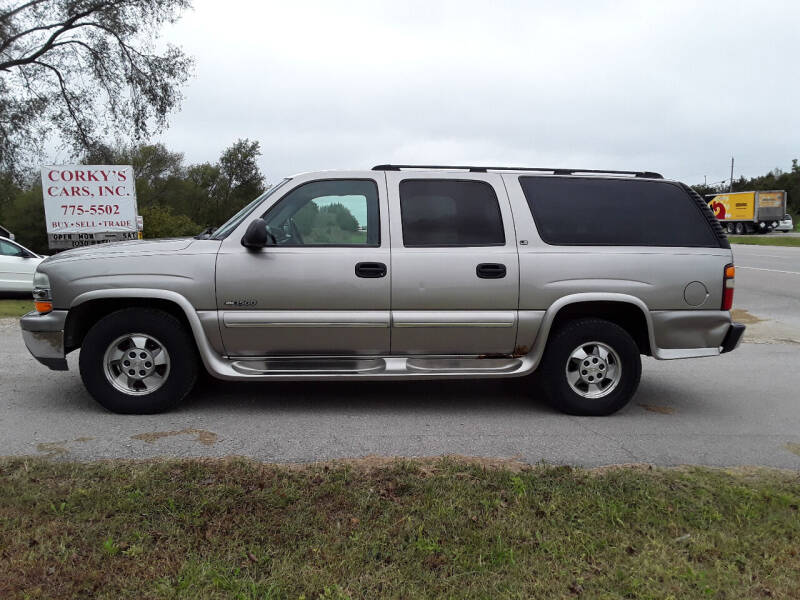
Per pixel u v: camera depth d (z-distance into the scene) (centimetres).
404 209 508
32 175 2416
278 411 520
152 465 369
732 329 531
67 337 492
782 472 396
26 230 4034
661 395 607
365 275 492
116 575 260
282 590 253
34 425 470
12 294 1405
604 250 514
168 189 6200
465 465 382
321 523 304
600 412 523
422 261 497
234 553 277
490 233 510
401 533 296
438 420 505
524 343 513
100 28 2233
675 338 523
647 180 539
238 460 382
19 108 2267
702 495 347
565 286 507
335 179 510
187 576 259
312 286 489
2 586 251
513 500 334
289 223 503
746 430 496
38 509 310
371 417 509
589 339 518
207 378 622
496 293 503
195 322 485
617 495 344
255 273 486
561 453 432
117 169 1376
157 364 498
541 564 276
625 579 267
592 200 527
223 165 7212
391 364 509
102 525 296
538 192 523
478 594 254
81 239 1373
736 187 9688
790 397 604
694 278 521
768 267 2130
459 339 507
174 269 486
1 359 712
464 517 314
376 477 360
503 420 509
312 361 504
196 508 314
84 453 409
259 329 491
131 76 2286
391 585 259
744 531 310
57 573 260
